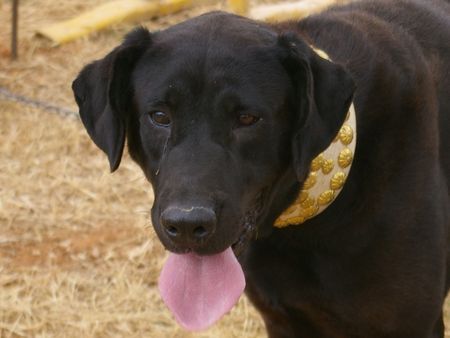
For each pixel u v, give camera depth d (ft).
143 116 13.98
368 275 14.96
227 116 13.55
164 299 13.69
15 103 28.96
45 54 31.68
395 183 14.80
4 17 34.14
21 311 21.30
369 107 14.80
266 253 15.43
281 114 13.88
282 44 13.96
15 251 23.47
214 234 13.01
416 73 15.24
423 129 15.07
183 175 13.11
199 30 14.08
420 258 15.02
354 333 15.83
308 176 14.29
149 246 23.27
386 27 15.79
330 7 16.96
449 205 15.80
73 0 34.96
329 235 14.85
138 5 33.60
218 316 13.47
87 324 20.99
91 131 14.69
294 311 15.96
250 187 13.75
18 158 26.99
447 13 17.31
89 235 24.02
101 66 14.43
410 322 15.35
